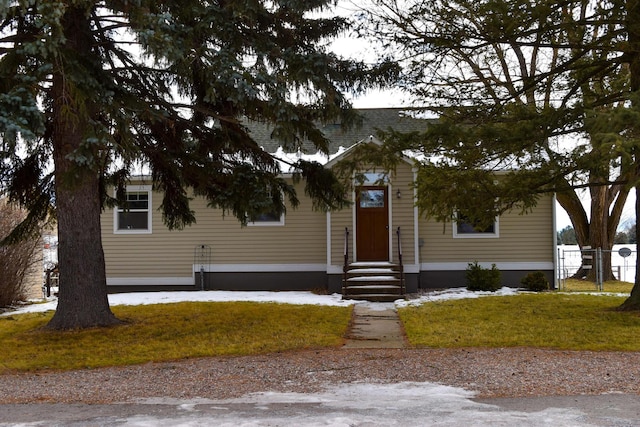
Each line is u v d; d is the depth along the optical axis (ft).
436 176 40.34
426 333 37.45
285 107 34.22
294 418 19.58
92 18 36.32
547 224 63.21
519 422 18.81
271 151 63.93
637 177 31.27
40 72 28.89
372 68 39.06
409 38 39.19
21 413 21.25
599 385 24.30
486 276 59.57
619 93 38.91
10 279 54.34
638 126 26.89
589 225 87.40
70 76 30.35
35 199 44.32
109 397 23.80
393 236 60.23
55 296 69.36
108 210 65.67
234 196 40.45
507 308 46.62
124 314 46.42
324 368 28.58
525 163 41.06
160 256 65.26
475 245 63.41
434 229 63.57
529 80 40.40
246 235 64.90
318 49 37.73
